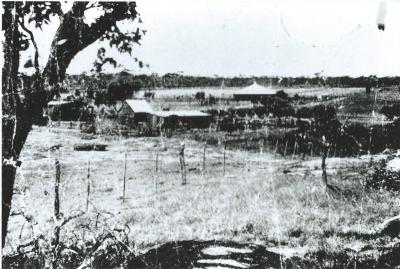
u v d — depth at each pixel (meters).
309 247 4.96
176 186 5.54
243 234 5.10
